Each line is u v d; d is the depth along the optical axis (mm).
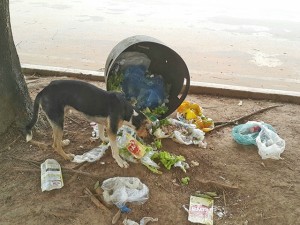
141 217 1449
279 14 4754
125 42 1815
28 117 1866
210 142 1937
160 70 2078
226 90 2436
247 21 4375
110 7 4664
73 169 1651
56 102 1563
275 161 1810
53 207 1459
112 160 1729
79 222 1405
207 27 4059
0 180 1581
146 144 1839
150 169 1677
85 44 3354
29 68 2578
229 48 3475
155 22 4133
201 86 2451
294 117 2215
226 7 4984
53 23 3889
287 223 1455
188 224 1435
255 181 1665
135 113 1640
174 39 3615
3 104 1743
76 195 1524
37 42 3336
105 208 1463
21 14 4148
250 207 1526
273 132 1905
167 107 1997
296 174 1726
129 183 1551
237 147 1905
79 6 4637
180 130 1950
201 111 2133
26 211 1436
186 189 1609
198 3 5129
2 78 1715
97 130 1931
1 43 1667
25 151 1751
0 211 1432
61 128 1615
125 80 1983
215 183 1626
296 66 3145
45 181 1541
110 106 1580
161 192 1577
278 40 3762
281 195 1589
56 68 2609
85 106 1593
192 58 3189
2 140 1771
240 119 2150
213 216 1479
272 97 2412
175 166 1704
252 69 3039
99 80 2549
